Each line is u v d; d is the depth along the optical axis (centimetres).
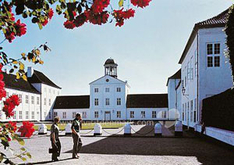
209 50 1886
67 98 6500
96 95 5884
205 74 1873
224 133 1243
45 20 231
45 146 1404
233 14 1147
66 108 6228
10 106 230
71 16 216
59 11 235
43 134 2192
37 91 5650
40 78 5941
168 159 980
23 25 224
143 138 1836
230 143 1156
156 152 1159
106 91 5856
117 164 888
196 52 1959
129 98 5994
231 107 1214
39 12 227
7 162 208
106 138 1852
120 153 1137
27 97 5091
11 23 222
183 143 1505
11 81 4684
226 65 1850
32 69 5888
